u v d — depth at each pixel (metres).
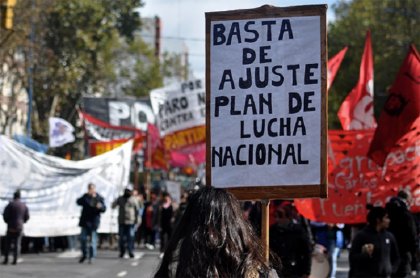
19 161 41.88
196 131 54.28
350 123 26.52
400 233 20.75
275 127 11.12
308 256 16.44
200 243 6.77
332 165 22.44
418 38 73.31
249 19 11.33
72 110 80.56
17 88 76.75
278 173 11.09
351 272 17.52
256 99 11.21
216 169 11.27
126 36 87.81
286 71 11.15
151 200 56.50
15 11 60.25
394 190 21.97
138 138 58.69
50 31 76.06
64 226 42.97
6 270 32.91
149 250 49.12
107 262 38.31
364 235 17.34
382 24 76.25
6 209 36.12
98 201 37.56
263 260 6.85
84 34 76.88
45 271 32.81
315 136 10.98
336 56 27.06
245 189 11.13
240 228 6.87
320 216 22.30
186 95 54.34
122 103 61.22
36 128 77.25
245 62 11.30
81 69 79.56
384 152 21.11
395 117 21.14
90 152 55.38
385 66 74.00
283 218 16.58
